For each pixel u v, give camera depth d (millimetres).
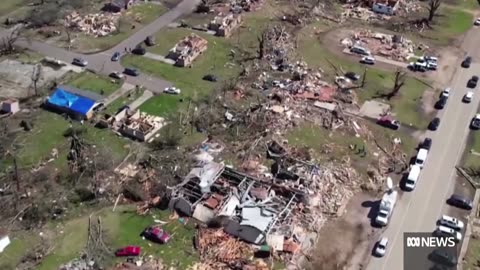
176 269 77875
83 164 94688
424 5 150500
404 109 111625
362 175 95250
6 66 121500
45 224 84500
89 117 106625
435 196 92062
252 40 133000
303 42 132875
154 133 103188
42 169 94438
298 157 96938
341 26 140500
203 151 98375
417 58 128000
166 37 133625
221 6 147625
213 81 118125
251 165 95438
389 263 80875
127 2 144375
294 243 81750
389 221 87250
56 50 127625
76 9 143500
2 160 96000
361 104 112438
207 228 84000
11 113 106812
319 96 112562
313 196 88750
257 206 86812
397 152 100750
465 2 153375
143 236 82812
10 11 142750
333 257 81312
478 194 92562
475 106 113188
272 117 105812
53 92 112625
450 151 101625
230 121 105938
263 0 150375
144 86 116312
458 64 126812
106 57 125688
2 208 86375
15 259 78938
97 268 77562
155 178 92438
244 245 81375
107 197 89375
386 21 143000
